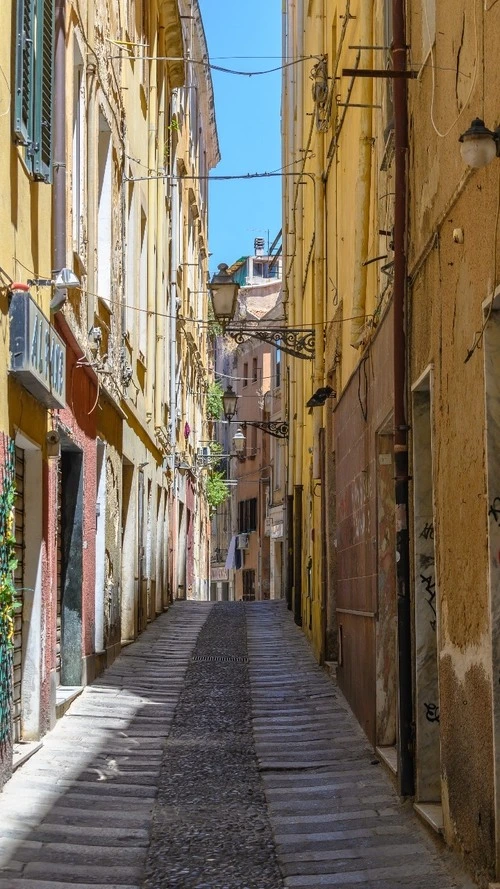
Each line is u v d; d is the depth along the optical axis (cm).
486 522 570
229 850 703
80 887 620
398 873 641
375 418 1020
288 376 2956
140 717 1178
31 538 991
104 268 1527
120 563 1714
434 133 726
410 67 827
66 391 1159
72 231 1183
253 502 5338
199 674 1541
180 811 804
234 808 815
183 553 3353
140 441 2030
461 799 628
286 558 2889
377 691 993
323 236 1716
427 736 788
